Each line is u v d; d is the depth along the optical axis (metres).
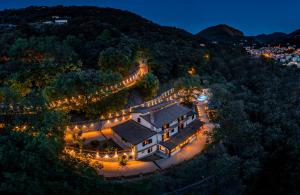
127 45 108.38
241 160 60.94
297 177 61.28
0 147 43.69
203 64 115.69
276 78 113.00
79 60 91.12
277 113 79.94
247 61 134.62
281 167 65.19
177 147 61.00
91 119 69.25
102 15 175.62
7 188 39.59
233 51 167.00
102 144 60.31
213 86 88.56
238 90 101.62
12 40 107.44
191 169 54.69
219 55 141.50
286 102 91.50
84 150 57.19
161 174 52.50
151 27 167.38
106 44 109.44
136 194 48.47
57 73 79.75
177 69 105.12
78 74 71.50
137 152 57.41
